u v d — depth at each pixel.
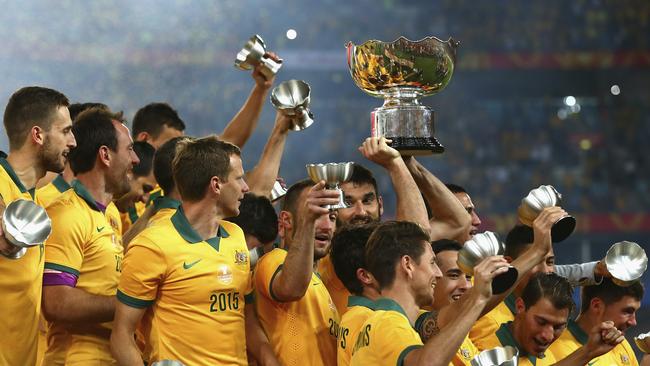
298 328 13.86
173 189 14.34
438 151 13.89
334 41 76.31
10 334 12.73
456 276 14.53
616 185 72.69
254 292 14.09
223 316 12.73
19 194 12.84
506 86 80.19
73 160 14.13
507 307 15.66
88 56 70.38
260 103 17.33
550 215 12.79
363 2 77.38
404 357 11.17
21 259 12.69
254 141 68.88
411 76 13.85
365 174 15.13
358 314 12.38
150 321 12.73
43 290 13.23
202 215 12.91
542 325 14.36
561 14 77.44
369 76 13.97
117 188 14.40
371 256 12.16
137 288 12.43
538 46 76.88
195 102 71.56
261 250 14.82
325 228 14.22
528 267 12.65
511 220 70.19
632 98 79.19
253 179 16.14
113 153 14.22
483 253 11.59
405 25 77.44
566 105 80.00
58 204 13.52
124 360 12.31
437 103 76.69
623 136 76.25
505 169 73.00
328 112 75.88
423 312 13.32
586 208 70.19
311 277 13.16
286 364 13.75
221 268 12.76
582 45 76.62
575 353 13.95
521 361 14.73
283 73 76.31
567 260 70.25
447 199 15.50
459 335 10.95
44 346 14.89
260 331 13.52
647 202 70.62
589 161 73.69
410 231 12.13
